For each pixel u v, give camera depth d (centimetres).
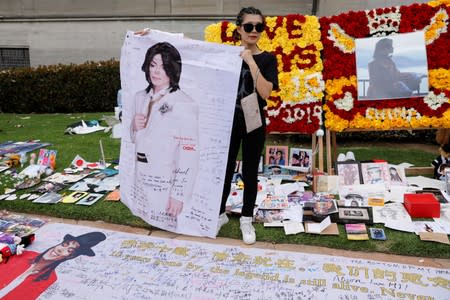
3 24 1055
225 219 323
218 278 254
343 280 249
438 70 391
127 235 311
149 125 298
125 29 993
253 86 279
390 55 396
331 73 411
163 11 965
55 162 478
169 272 261
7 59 1075
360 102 407
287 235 303
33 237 298
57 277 257
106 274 260
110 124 684
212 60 279
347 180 396
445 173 378
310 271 259
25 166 475
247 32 278
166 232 316
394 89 398
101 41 1012
